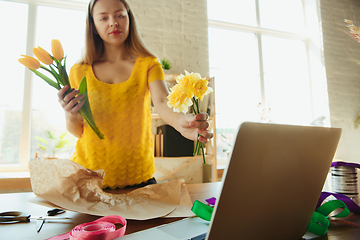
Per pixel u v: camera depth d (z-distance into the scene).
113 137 0.96
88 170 0.58
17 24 2.54
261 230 0.34
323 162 0.39
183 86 0.57
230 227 0.31
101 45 1.06
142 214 0.51
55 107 2.53
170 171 2.70
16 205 0.67
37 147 2.46
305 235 0.45
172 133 2.40
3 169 2.33
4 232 0.46
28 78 2.47
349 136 3.45
